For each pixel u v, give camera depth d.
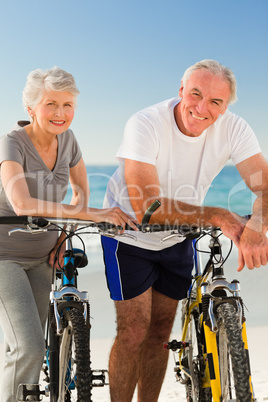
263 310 9.18
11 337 3.40
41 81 3.45
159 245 3.68
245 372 2.77
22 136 3.53
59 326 3.15
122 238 3.65
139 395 3.96
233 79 3.41
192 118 3.42
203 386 3.47
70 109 3.53
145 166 3.45
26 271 3.71
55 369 3.27
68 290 3.25
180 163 3.61
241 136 3.66
